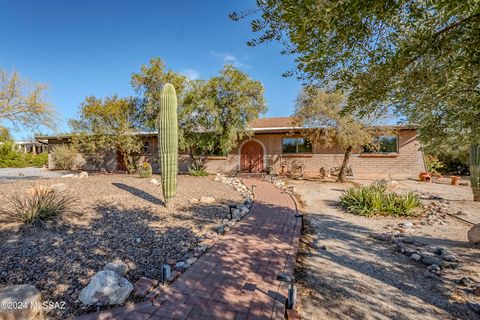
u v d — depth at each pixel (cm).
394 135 1332
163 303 263
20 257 352
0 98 1023
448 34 164
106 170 2002
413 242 470
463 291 310
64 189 834
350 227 578
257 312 251
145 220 552
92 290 263
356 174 1522
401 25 176
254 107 1358
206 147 1455
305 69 209
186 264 349
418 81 211
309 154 1605
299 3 133
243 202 773
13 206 528
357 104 241
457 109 272
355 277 346
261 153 1705
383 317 261
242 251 403
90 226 492
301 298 293
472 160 817
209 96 1354
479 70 179
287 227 535
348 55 180
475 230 461
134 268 340
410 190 1055
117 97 1534
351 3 129
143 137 1848
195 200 774
